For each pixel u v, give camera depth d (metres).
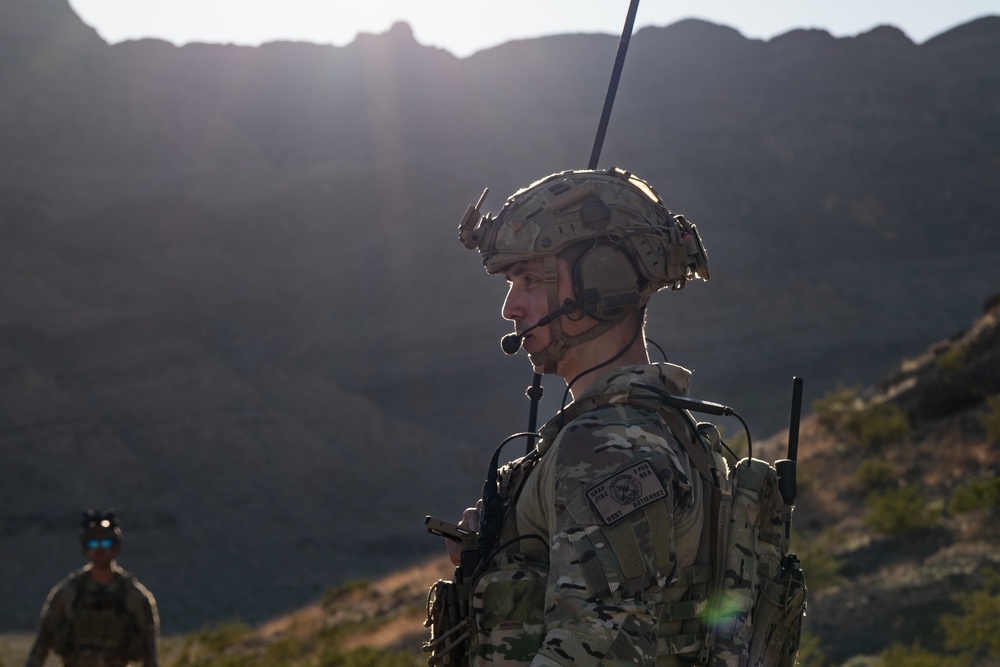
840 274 170.25
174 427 122.25
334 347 147.38
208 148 171.62
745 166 188.38
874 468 22.39
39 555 98.62
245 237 157.62
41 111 167.38
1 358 119.88
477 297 156.25
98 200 157.62
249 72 190.00
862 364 151.00
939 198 187.50
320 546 106.38
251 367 136.50
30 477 110.38
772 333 154.75
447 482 127.50
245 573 97.75
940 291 170.25
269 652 23.75
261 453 121.94
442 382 145.12
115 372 126.00
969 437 22.92
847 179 185.50
